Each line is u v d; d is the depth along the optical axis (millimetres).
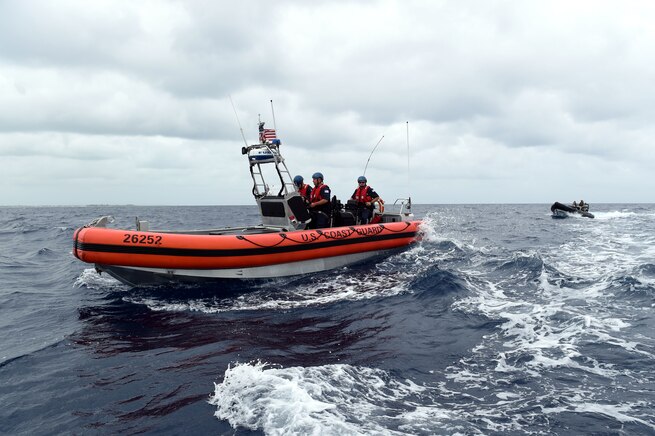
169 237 6305
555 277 6805
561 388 3188
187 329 4719
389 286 6629
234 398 2930
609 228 17969
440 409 2873
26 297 6348
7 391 3252
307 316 5207
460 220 23906
